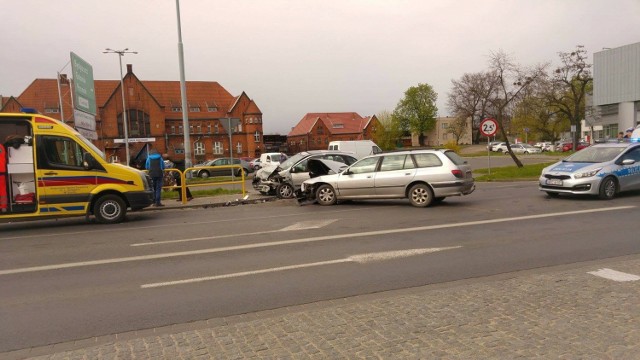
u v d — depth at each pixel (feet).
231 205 52.95
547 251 23.26
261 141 274.98
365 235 29.37
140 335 14.40
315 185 47.70
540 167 82.58
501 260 21.85
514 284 17.58
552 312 14.49
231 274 21.11
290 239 29.12
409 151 43.83
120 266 23.61
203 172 119.34
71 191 38.68
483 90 162.71
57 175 38.24
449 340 12.75
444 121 359.05
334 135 336.08
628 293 16.02
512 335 12.90
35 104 233.96
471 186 42.96
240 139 271.08
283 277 20.29
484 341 12.59
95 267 23.61
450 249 24.48
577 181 41.68
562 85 153.79
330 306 16.40
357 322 14.28
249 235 31.27
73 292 19.26
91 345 13.80
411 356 11.87
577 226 29.68
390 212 39.52
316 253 24.79
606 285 16.99
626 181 42.50
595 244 24.38
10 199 37.19
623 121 152.76
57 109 234.58
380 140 328.29
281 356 12.16
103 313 16.51
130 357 12.45
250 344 12.98
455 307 15.28
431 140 361.51
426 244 25.95
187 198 57.67
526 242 25.53
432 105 320.70
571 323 13.58
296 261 23.16
